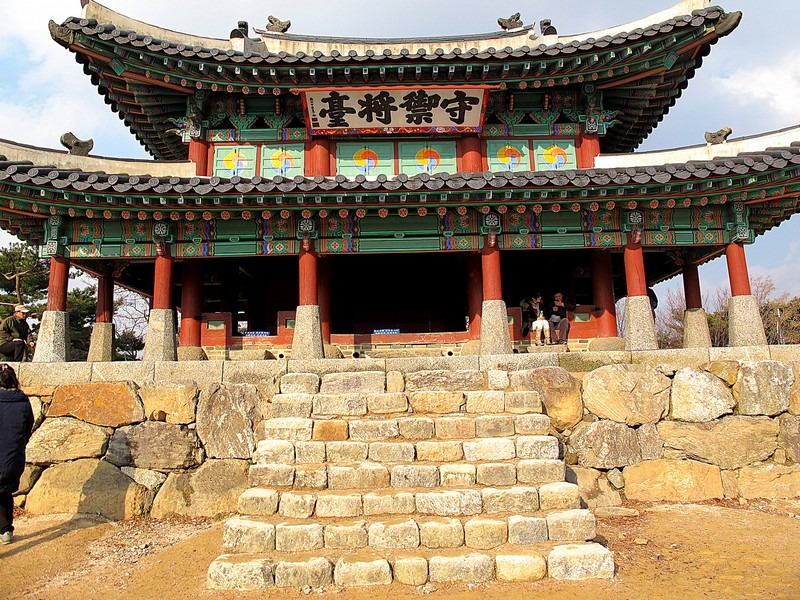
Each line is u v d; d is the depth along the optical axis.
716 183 11.34
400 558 6.12
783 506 9.10
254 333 15.29
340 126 14.42
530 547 6.40
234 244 12.51
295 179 11.02
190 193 10.91
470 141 14.80
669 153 13.34
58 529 8.17
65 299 12.16
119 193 10.80
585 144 14.87
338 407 8.99
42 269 34.88
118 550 7.61
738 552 7.08
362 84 13.58
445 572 6.03
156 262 12.36
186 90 13.92
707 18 12.36
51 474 9.16
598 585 6.00
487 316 12.20
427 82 13.80
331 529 6.49
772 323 44.19
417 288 19.39
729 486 9.44
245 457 9.27
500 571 6.06
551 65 13.40
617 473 9.41
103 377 10.09
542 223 12.66
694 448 9.55
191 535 8.14
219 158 14.75
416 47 16.72
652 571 6.45
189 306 14.41
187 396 9.52
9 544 7.59
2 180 10.27
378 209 11.88
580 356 10.70
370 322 19.20
